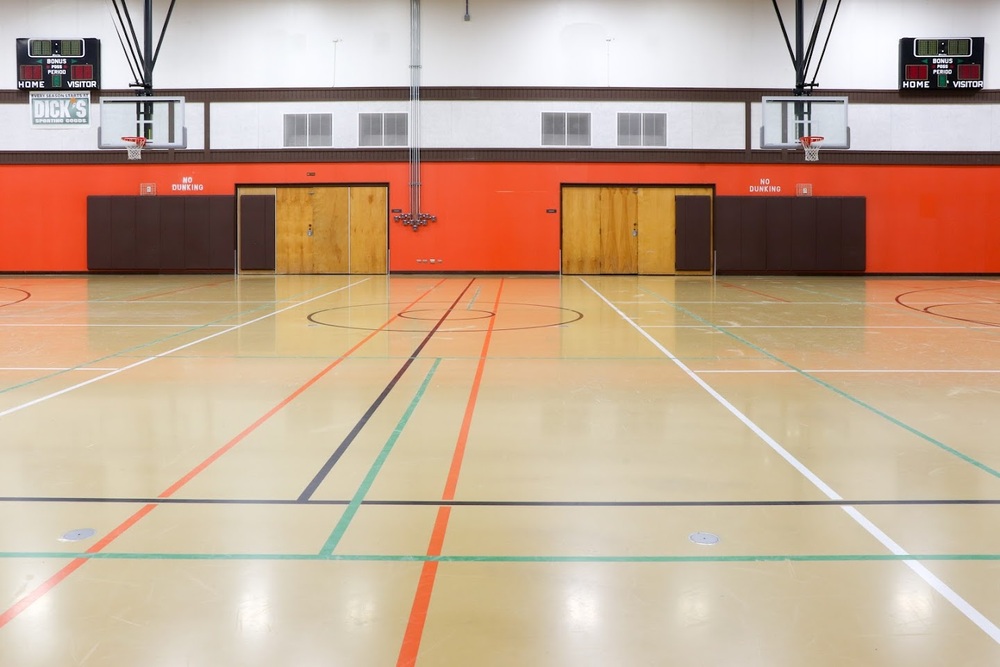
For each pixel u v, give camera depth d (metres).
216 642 3.12
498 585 3.61
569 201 24.38
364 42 24.03
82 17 24.08
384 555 3.94
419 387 7.96
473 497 4.78
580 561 3.87
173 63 24.19
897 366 9.20
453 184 24.30
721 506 4.63
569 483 5.05
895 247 24.38
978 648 3.07
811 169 24.33
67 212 24.45
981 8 23.80
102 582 3.64
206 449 5.79
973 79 23.89
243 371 8.77
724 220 24.33
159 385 8.02
